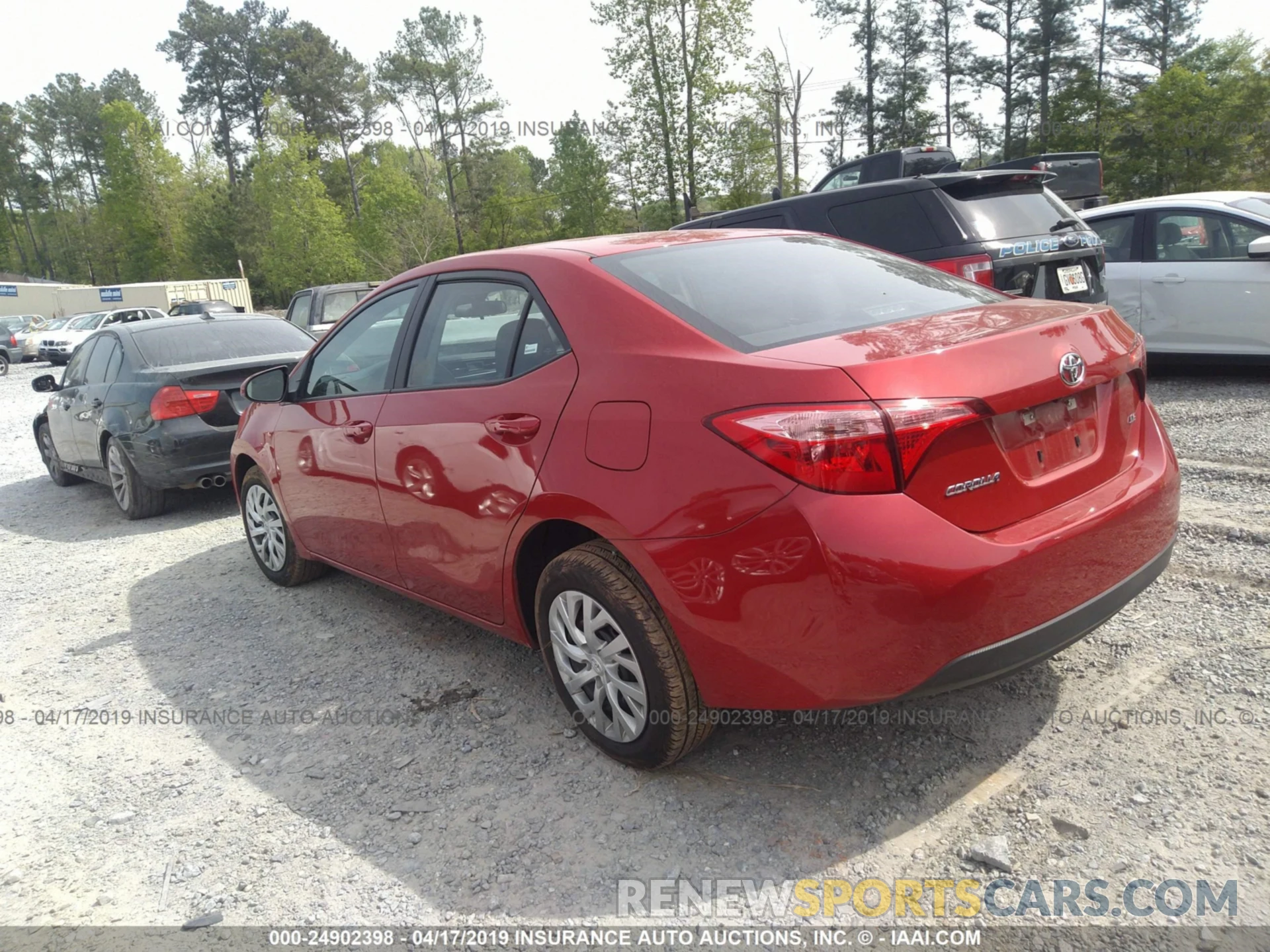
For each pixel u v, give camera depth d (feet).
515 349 10.10
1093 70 173.68
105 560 19.81
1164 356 26.45
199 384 21.63
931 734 9.59
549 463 9.16
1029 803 8.34
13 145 320.91
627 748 9.26
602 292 9.39
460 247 184.55
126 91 325.83
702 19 113.50
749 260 10.48
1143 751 8.91
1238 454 18.43
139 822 9.50
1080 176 42.34
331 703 11.80
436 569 11.36
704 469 7.75
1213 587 12.35
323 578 16.94
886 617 7.16
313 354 14.28
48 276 349.00
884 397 7.20
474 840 8.66
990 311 9.16
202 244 221.25
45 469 33.06
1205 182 142.51
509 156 210.18
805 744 9.65
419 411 11.23
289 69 239.71
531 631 10.48
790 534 7.29
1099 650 10.95
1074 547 7.93
